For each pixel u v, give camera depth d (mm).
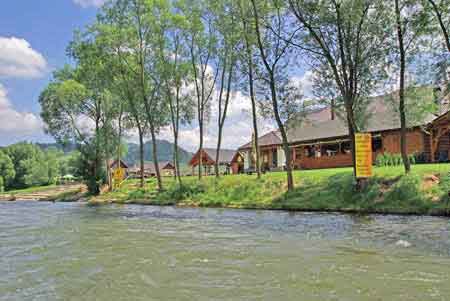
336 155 42188
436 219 16516
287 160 26219
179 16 36188
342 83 23547
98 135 50625
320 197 23688
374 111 39812
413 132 34719
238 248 11125
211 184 33531
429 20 20391
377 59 22250
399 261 9062
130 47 38625
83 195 50812
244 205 26984
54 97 50656
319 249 10695
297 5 23172
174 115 40719
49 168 116938
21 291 7512
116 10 37875
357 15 21828
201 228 16188
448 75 20859
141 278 8102
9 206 38938
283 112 26281
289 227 15680
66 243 13016
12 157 107812
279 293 6879
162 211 26641
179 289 7262
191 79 39625
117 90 42781
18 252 11602
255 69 26797
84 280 8141
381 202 20344
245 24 28141
